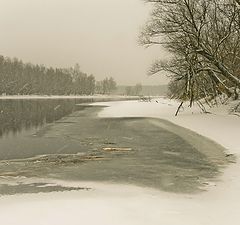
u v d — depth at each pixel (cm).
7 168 1327
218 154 1571
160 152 1652
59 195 966
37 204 878
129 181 1123
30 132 2442
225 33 2919
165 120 2978
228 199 929
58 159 1503
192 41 2823
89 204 877
